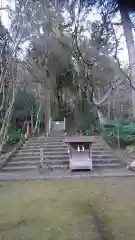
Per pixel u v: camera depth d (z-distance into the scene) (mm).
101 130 17156
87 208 5688
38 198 6547
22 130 17141
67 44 13016
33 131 17703
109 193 6836
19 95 17688
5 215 5348
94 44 12617
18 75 13695
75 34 11656
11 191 7348
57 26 12172
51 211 5547
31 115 19172
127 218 5031
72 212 5449
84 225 4738
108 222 4859
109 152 12203
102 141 14406
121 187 7453
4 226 4766
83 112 19328
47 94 18859
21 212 5520
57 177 8906
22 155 12281
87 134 17453
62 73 17344
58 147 13539
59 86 19000
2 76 11156
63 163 11062
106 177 8883
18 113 18297
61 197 6590
